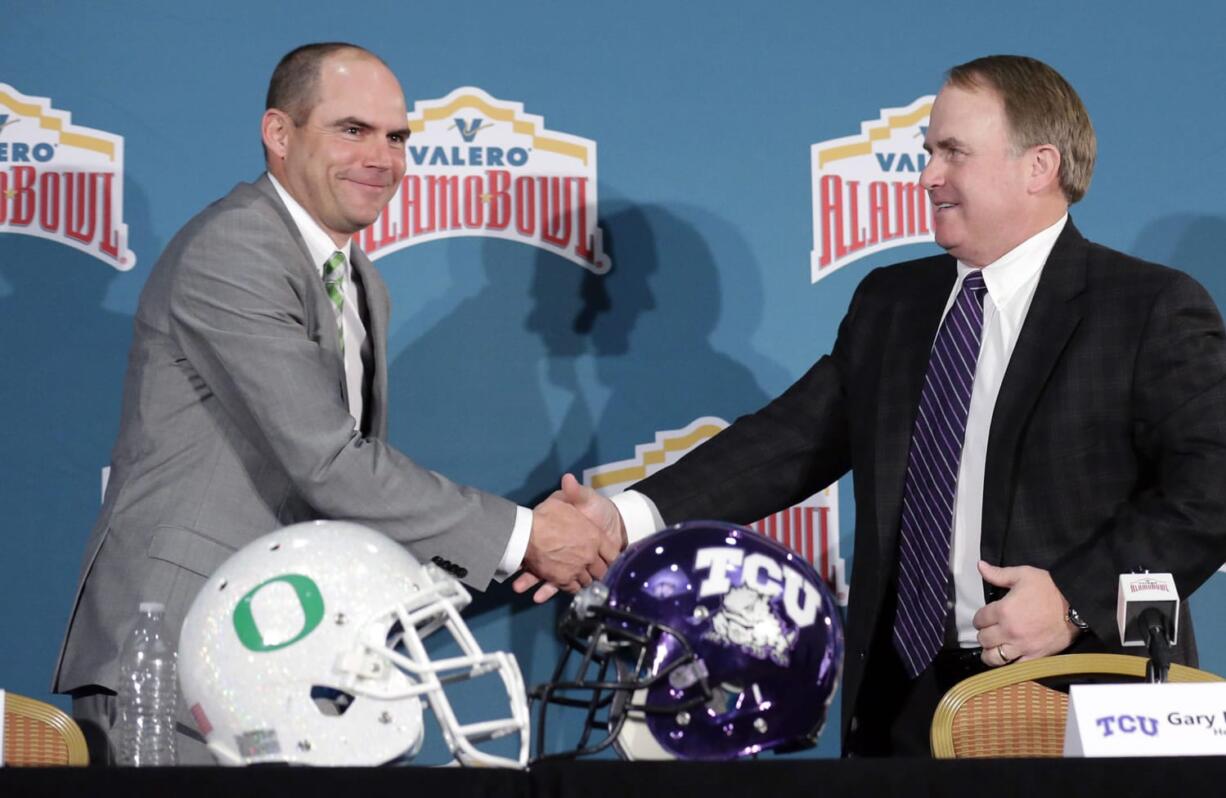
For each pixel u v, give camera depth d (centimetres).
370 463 361
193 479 365
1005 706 323
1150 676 270
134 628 348
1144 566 337
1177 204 474
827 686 232
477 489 409
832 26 471
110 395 441
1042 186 372
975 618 331
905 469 370
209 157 448
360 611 218
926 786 187
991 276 376
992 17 475
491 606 443
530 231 456
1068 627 331
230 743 217
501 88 458
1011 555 354
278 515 370
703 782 185
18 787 176
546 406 455
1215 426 349
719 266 462
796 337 464
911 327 386
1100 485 355
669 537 233
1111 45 477
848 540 459
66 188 442
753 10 469
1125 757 189
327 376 369
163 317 375
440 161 455
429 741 430
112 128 445
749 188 465
